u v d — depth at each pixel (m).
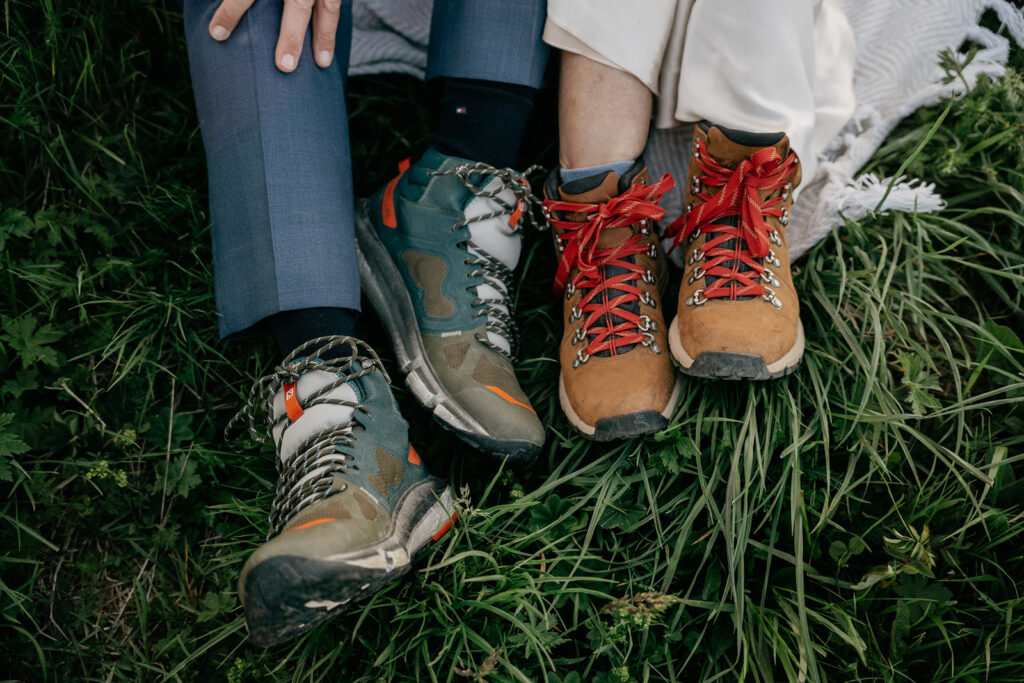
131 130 1.58
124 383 1.48
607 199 1.27
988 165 1.50
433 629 1.25
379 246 1.43
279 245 1.14
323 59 1.18
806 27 1.26
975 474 1.25
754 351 1.23
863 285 1.43
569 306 1.38
